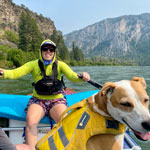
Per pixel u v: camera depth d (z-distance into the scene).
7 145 1.93
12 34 81.25
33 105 2.96
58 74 3.17
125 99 1.69
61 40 105.75
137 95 1.70
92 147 1.94
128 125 1.73
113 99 1.77
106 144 1.90
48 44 2.95
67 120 2.05
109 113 1.85
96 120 1.88
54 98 3.07
